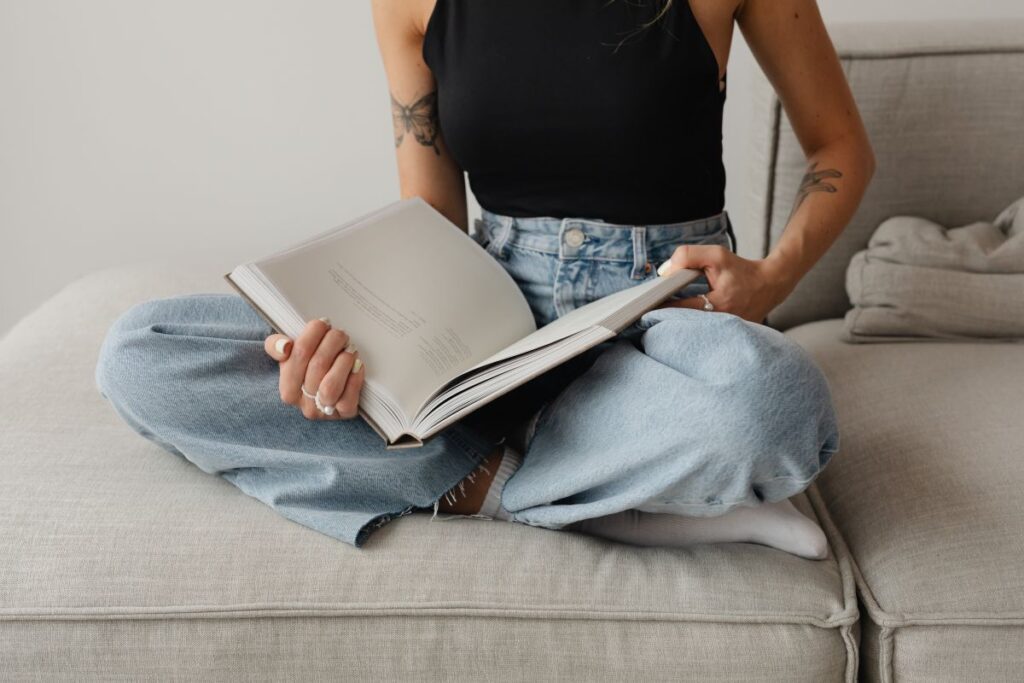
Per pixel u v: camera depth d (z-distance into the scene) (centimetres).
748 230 170
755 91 164
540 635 101
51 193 213
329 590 103
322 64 204
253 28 201
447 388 103
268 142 210
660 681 101
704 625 101
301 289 106
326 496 112
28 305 223
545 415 115
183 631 102
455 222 140
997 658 99
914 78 155
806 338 160
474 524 113
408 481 113
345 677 102
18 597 103
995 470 112
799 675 100
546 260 123
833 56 129
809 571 106
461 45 123
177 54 203
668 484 99
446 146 138
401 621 102
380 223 117
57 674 103
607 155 119
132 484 116
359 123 208
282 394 106
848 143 130
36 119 208
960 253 150
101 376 115
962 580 101
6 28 201
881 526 110
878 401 133
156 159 211
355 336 105
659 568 106
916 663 100
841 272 164
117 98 206
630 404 103
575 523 114
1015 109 155
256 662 102
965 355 143
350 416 105
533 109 120
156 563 105
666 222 122
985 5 193
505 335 114
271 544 107
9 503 112
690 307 112
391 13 131
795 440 97
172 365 113
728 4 118
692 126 121
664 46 117
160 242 218
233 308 123
